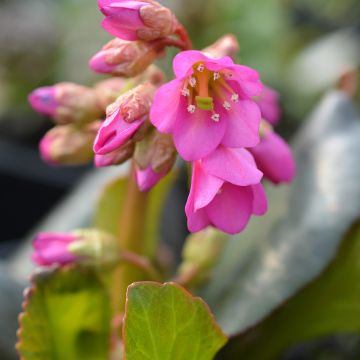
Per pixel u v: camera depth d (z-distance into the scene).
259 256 0.20
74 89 0.19
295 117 0.37
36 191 0.34
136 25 0.16
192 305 0.15
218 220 0.15
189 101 0.15
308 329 0.21
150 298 0.15
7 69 0.42
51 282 0.18
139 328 0.15
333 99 0.23
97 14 0.41
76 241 0.18
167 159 0.16
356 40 0.39
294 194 0.21
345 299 0.20
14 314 0.21
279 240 0.20
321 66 0.37
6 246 0.32
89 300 0.18
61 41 0.41
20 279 0.22
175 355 0.15
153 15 0.16
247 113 0.15
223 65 0.15
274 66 0.38
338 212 0.20
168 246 0.26
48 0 0.45
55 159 0.19
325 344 0.26
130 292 0.15
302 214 0.20
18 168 0.34
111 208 0.21
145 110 0.15
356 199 0.20
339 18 0.43
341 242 0.19
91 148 0.19
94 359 0.19
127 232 0.19
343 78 0.24
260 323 0.20
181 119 0.15
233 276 0.21
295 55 0.41
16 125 0.40
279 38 0.39
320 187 0.21
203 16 0.38
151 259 0.21
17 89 0.41
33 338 0.18
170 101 0.15
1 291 0.21
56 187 0.34
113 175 0.26
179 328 0.15
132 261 0.19
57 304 0.18
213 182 0.15
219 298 0.20
